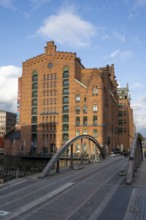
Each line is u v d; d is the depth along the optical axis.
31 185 24.64
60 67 105.94
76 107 100.94
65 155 81.31
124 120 153.00
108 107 111.12
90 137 52.22
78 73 108.12
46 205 17.45
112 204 17.72
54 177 29.88
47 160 88.44
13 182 26.20
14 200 18.73
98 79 99.69
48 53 108.44
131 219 14.46
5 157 85.12
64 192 21.64
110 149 110.81
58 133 102.00
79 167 40.50
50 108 105.06
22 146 107.69
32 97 109.69
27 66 112.69
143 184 25.36
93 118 97.88
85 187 23.89
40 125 105.44
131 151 31.80
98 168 40.75
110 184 25.47
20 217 14.80
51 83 106.56
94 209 16.50
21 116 111.25
